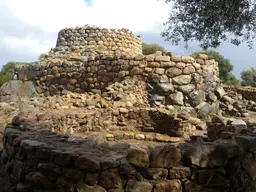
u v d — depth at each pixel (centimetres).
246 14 532
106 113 820
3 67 2922
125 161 278
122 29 1438
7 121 593
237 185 307
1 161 417
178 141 709
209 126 713
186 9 579
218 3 515
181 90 978
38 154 303
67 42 1435
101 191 273
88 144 330
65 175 284
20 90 1223
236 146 308
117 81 1055
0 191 336
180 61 1000
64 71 1172
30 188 309
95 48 1345
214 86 1055
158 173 277
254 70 2811
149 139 740
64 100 941
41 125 455
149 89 992
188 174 280
